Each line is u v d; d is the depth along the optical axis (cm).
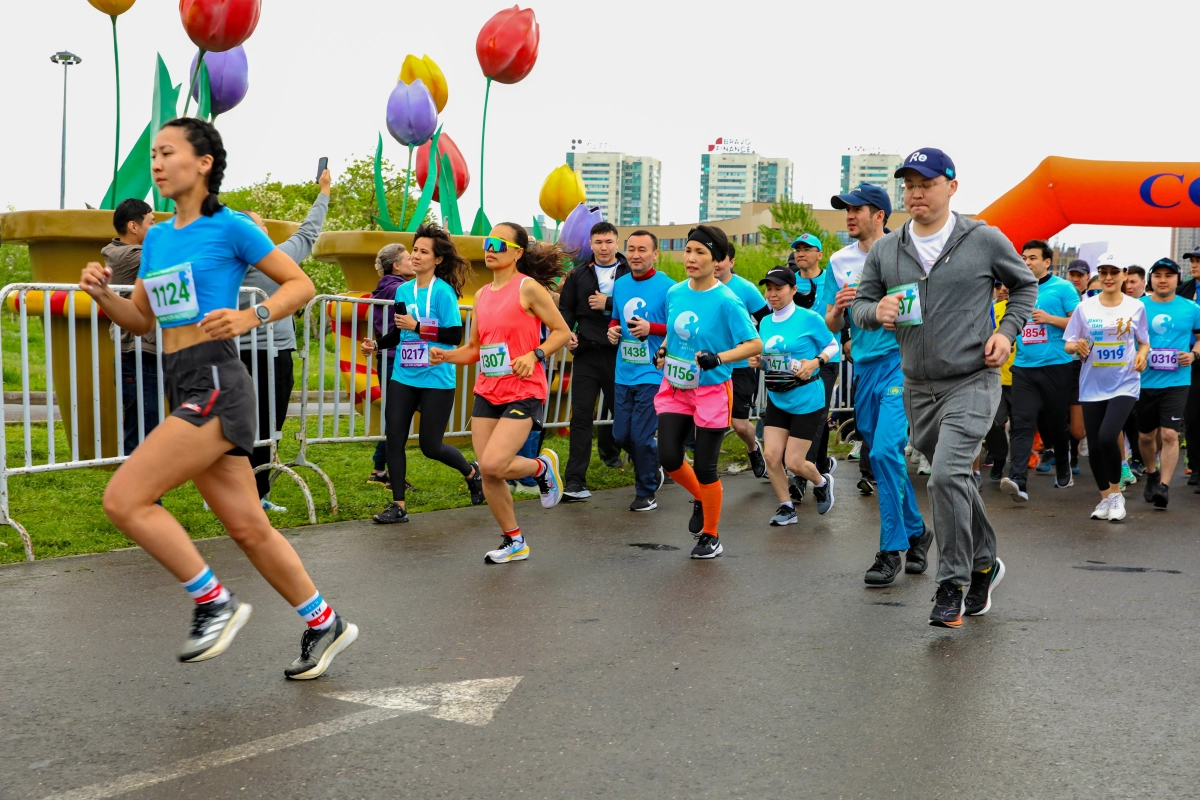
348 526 709
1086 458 1230
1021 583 566
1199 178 1399
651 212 15575
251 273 725
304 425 750
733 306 613
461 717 349
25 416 598
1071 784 297
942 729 340
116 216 717
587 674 397
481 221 1191
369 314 821
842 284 610
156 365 711
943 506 472
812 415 744
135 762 310
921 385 497
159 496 351
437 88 1214
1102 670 406
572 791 291
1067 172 1447
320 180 745
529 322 615
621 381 803
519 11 1137
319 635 389
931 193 485
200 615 358
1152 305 933
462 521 735
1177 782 299
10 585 522
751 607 507
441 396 742
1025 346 915
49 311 659
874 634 459
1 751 318
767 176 15475
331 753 317
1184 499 914
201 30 870
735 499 875
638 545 666
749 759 315
